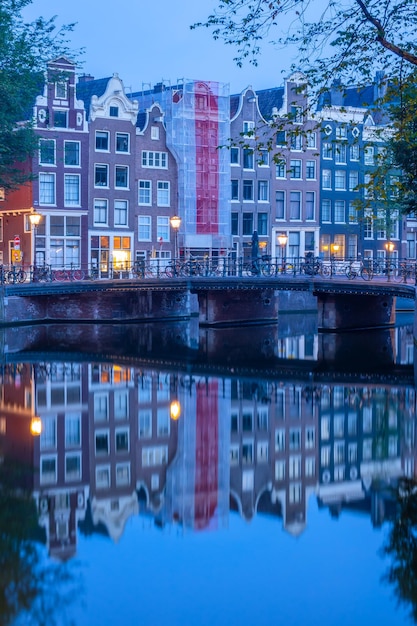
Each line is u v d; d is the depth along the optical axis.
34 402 25.34
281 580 12.60
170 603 11.86
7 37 40.28
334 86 16.66
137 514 15.41
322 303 44.88
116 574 12.81
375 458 19.19
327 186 65.12
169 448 20.19
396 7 15.59
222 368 32.75
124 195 56.88
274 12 15.55
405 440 20.83
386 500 16.17
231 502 16.09
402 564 13.12
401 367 32.97
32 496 16.31
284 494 16.61
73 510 15.57
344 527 14.62
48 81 45.34
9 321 45.03
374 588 12.27
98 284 45.78
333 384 29.05
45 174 53.75
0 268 44.91
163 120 59.03
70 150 54.56
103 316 48.84
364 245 66.19
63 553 13.46
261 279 43.56
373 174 18.20
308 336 43.53
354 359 35.25
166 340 41.75
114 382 29.16
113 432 21.70
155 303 51.12
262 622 11.42
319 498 16.30
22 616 11.54
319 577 12.65
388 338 42.47
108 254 56.41
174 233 59.16
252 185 62.53
